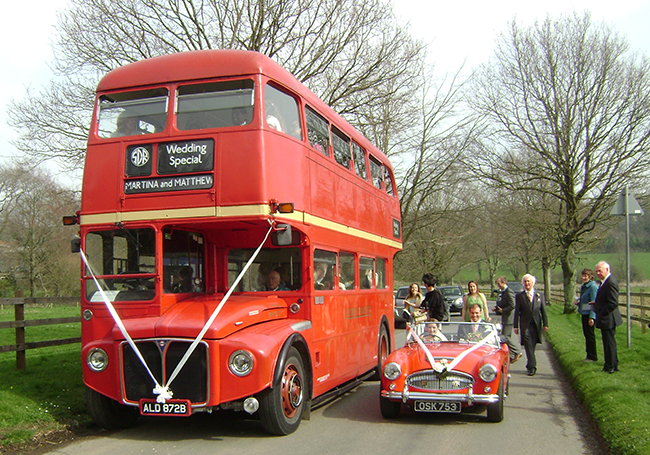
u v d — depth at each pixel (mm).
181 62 7789
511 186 31062
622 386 9133
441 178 27500
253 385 6770
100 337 7492
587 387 9609
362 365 10906
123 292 7484
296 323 7941
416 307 14516
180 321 6957
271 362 6910
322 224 8930
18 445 6723
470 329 9086
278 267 8430
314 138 8992
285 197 7656
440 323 9234
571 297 30641
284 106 8102
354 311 10516
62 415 7879
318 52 19234
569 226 31062
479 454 6410
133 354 7020
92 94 17781
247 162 7297
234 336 6965
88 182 7734
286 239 7406
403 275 48469
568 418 8258
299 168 8156
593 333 12516
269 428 7156
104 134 7855
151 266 7418
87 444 6918
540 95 29562
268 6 18172
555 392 10336
